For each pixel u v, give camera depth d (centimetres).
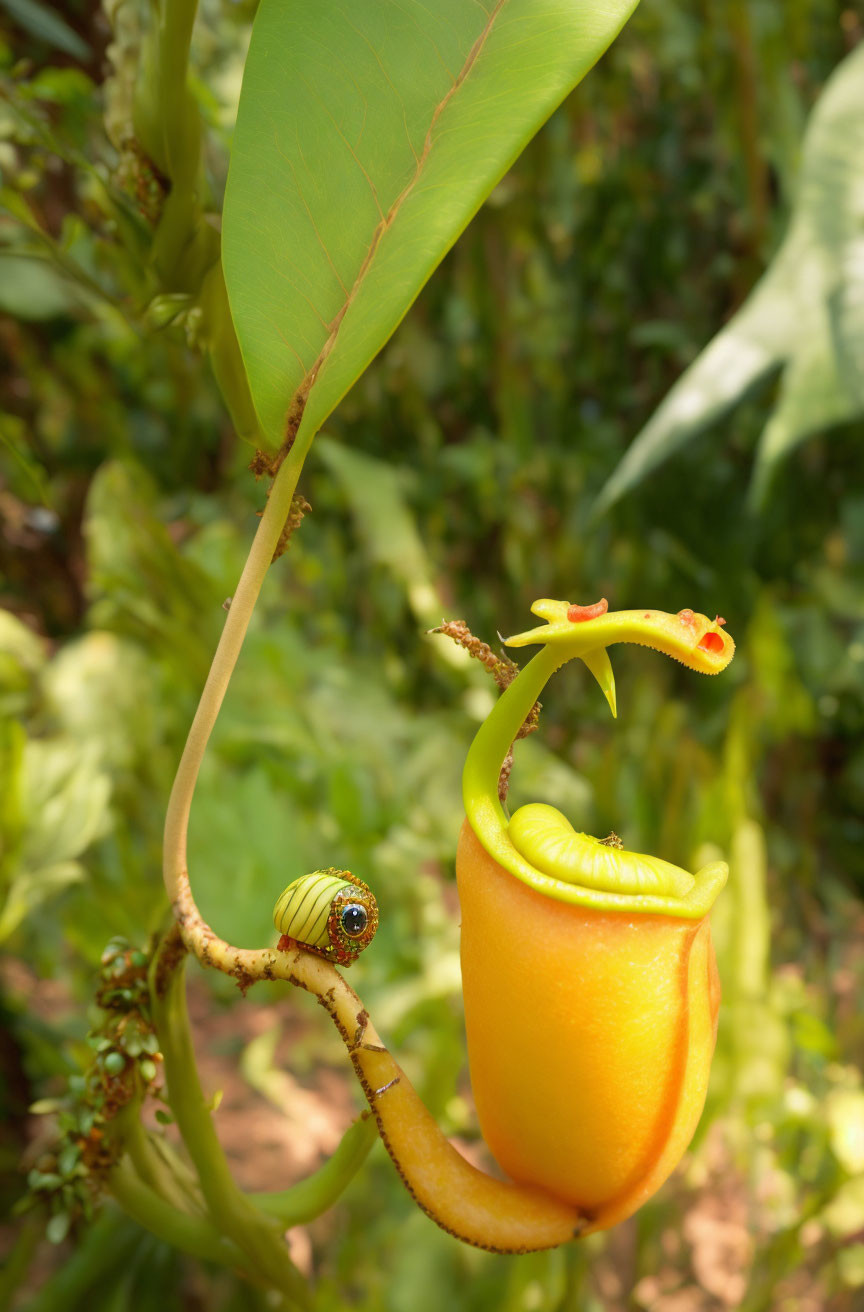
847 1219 105
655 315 176
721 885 36
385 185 34
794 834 160
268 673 137
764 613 147
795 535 163
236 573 146
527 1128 36
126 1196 43
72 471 157
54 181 93
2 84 64
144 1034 42
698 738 151
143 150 45
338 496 162
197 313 45
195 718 35
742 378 128
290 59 35
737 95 163
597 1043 35
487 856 36
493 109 34
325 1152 154
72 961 130
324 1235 102
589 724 166
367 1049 35
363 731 141
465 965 36
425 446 173
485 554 173
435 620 155
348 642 161
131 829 116
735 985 108
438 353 170
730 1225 137
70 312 100
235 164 35
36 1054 111
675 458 159
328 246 35
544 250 168
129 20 46
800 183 133
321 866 123
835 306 125
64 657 125
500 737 37
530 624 171
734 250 173
